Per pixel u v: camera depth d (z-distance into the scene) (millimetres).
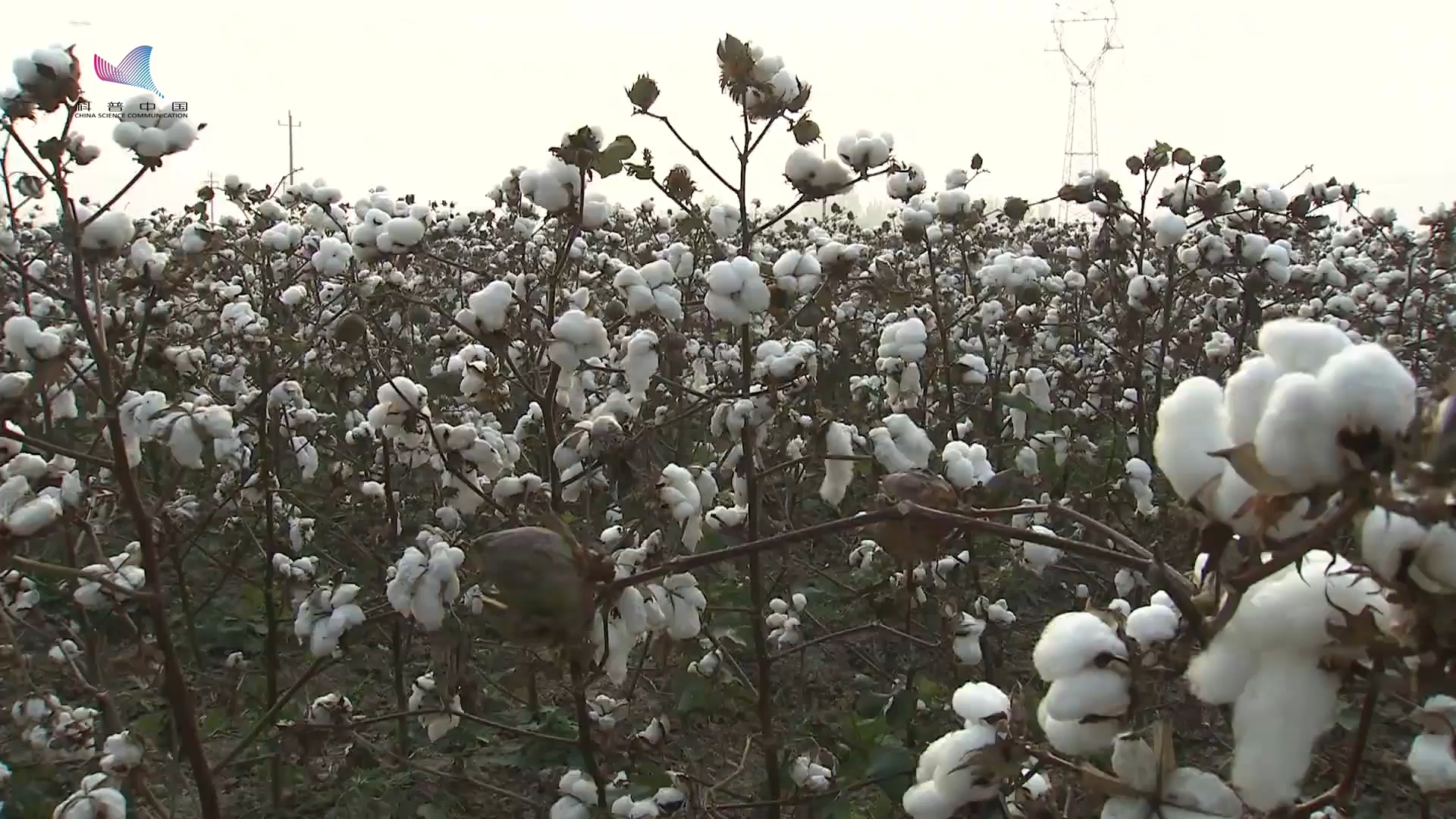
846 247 3398
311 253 6551
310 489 5316
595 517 4309
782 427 3707
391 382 3441
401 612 2775
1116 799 1181
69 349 2686
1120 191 5156
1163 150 5055
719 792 3482
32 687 3031
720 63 3041
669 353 3471
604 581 1228
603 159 2965
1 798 3324
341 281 6496
